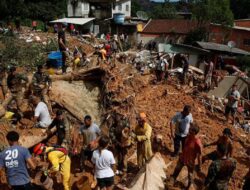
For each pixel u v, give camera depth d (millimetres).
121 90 14484
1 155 6387
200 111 15461
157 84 18234
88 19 42531
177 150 9953
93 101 14445
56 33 34875
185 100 16250
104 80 15133
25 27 41938
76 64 18188
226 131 8453
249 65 33344
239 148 12367
